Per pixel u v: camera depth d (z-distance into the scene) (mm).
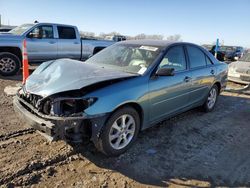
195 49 5348
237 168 3637
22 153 3641
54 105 3191
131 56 4508
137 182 3191
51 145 3910
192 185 3203
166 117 4527
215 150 4133
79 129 3209
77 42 10531
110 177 3250
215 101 6180
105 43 11359
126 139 3797
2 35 9008
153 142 4242
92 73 3719
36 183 3051
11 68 9086
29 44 9336
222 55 20344
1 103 5785
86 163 3516
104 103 3324
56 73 3801
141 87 3787
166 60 4410
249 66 9375
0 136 4125
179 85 4562
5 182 3010
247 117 5887
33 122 3320
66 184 3068
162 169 3490
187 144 4266
